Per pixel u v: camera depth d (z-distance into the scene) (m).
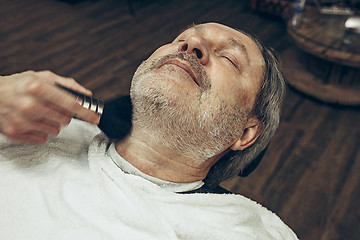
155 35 3.51
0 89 0.66
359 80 2.62
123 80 2.74
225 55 0.90
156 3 4.30
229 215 0.83
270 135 1.08
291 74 2.83
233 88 0.87
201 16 4.01
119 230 0.73
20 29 3.44
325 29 2.63
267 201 1.86
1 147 0.86
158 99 0.77
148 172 0.87
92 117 0.70
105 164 0.82
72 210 0.74
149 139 0.85
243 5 4.32
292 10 3.75
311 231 1.72
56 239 0.70
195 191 0.94
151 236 0.73
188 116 0.79
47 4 4.09
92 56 3.06
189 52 0.85
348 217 1.79
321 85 2.69
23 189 0.75
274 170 2.05
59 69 2.84
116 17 3.87
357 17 2.63
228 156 1.08
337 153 2.21
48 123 0.66
